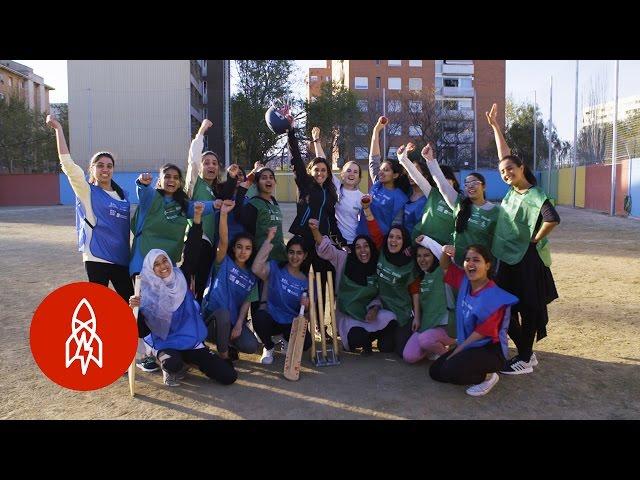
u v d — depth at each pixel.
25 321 7.39
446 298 5.63
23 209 35.59
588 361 5.77
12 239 17.33
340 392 4.96
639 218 22.80
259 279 6.01
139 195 5.55
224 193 6.35
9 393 4.96
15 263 12.38
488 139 55.84
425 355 5.80
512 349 6.34
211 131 43.66
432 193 5.97
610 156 27.27
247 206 6.23
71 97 42.62
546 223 5.09
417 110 50.12
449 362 4.95
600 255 13.16
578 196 30.64
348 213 6.60
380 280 6.04
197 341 5.19
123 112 42.78
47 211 33.09
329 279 5.88
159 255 5.05
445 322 5.61
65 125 53.31
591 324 7.20
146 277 5.04
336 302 6.23
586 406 4.62
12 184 41.25
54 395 4.91
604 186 27.19
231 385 5.16
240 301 5.81
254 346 5.81
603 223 21.45
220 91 43.56
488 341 4.92
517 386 5.08
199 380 5.30
